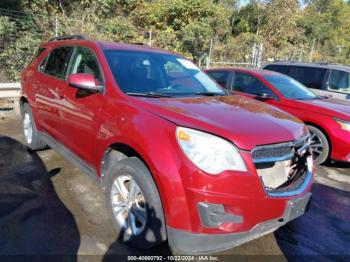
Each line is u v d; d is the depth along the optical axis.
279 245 3.34
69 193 4.07
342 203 4.45
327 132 5.57
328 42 38.69
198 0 17.03
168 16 17.20
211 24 18.42
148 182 2.79
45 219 3.46
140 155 2.83
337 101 6.43
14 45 9.80
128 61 3.83
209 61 15.90
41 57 5.16
